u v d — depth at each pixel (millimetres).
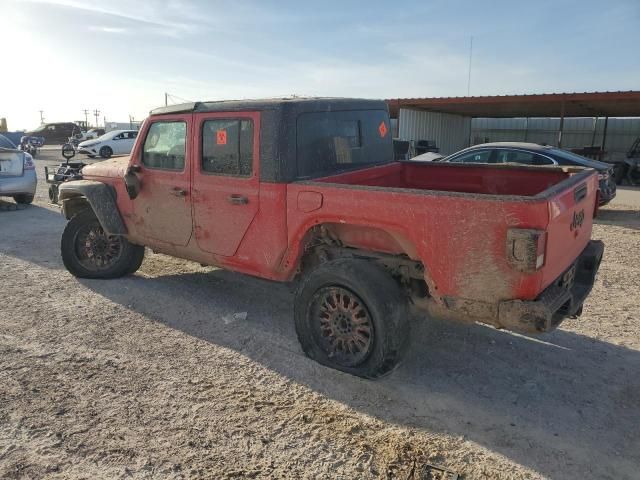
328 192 3873
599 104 22625
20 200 11422
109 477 2852
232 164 4531
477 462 3016
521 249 3043
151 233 5449
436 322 5016
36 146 33688
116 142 29328
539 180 4844
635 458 3059
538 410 3557
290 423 3367
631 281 6363
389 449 3119
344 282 3789
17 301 5426
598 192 4453
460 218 3279
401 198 3504
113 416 3404
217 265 4961
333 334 4016
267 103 4234
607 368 4156
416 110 26500
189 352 4344
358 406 3578
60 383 3797
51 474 2869
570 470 2951
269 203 4273
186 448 3104
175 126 4992
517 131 32719
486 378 3984
